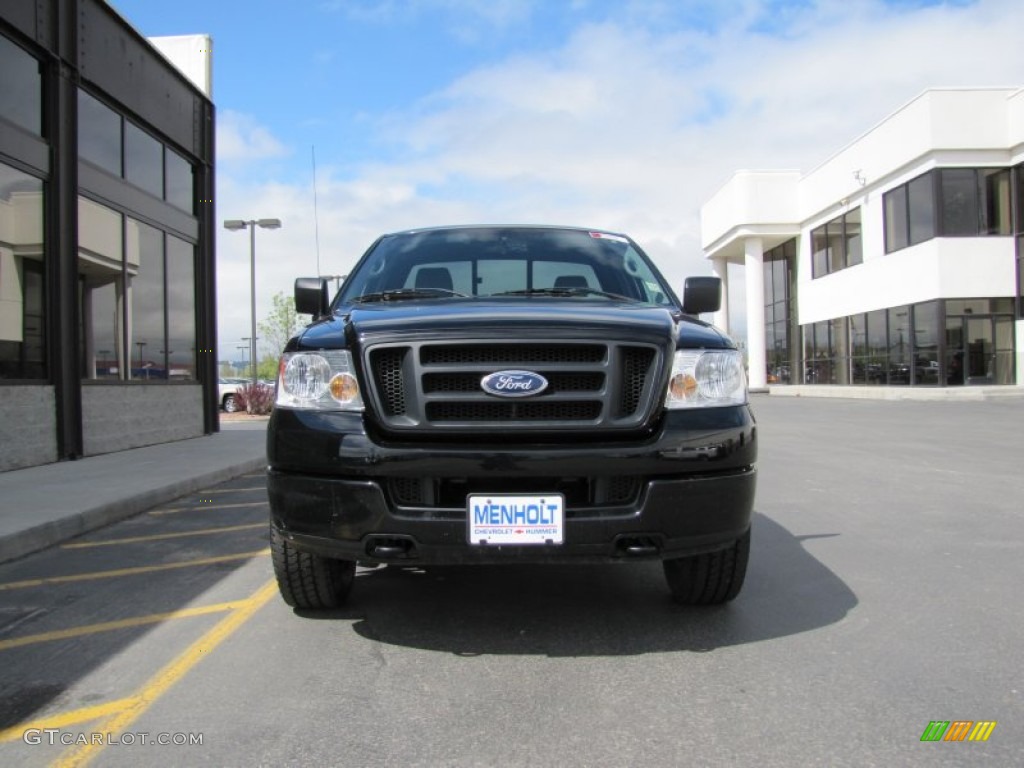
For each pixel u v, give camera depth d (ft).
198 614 13.44
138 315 40.09
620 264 15.80
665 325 11.26
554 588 14.44
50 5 32.27
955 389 76.28
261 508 24.35
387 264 15.75
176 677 10.66
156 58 41.24
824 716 9.18
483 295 14.24
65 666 11.14
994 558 16.48
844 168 96.94
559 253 15.85
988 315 79.10
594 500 10.53
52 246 32.50
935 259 79.10
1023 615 12.75
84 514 20.92
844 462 32.73
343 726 9.10
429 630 12.30
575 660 11.00
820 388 101.19
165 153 43.24
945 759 8.17
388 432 10.55
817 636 11.84
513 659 11.07
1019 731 8.77
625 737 8.74
